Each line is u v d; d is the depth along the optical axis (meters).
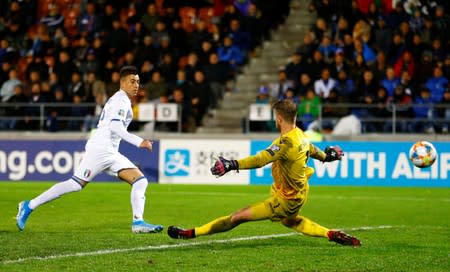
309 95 49.25
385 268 18.00
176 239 22.38
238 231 24.66
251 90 55.31
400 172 46.72
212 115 53.09
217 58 53.06
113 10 58.50
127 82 24.78
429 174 46.59
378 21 54.03
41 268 17.48
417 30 54.78
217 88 52.81
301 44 57.50
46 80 54.94
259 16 58.19
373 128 49.62
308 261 18.83
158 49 54.91
